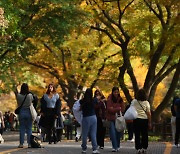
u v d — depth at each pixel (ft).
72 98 160.86
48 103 69.31
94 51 137.08
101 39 134.62
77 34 121.70
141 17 111.55
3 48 104.63
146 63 131.54
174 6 101.55
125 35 115.75
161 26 118.52
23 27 104.63
